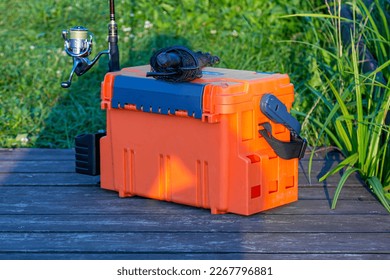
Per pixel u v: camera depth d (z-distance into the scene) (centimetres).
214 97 463
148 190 509
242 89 472
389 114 561
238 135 471
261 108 477
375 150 536
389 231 463
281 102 483
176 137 490
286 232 461
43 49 777
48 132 672
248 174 471
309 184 545
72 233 461
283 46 756
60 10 841
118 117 516
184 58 472
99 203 512
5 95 720
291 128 489
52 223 477
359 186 542
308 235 456
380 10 584
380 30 631
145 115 501
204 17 807
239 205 478
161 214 489
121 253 433
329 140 636
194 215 486
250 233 459
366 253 433
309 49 734
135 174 514
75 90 727
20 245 443
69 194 530
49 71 748
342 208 501
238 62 742
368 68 608
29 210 499
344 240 449
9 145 652
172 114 482
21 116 688
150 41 771
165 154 497
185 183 493
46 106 706
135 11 825
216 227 467
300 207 502
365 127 537
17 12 844
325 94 658
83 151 542
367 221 479
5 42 791
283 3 806
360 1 569
